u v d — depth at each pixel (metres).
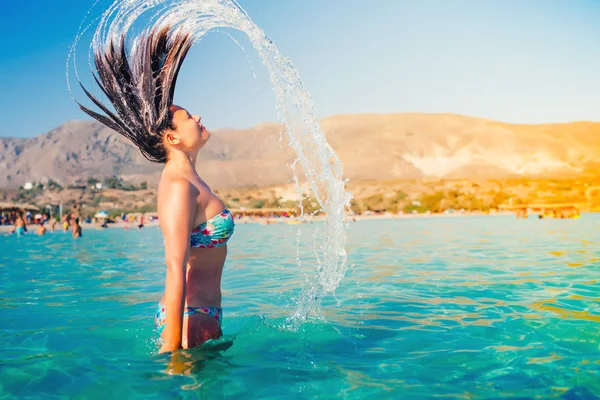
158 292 5.51
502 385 2.37
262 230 23.89
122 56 2.97
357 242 13.59
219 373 2.55
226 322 3.73
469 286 5.52
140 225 33.19
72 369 2.64
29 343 3.23
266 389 2.32
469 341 3.18
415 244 12.66
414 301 4.62
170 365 2.68
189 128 3.04
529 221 28.05
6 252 12.46
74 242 17.39
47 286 6.05
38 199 65.75
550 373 2.54
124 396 2.25
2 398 2.24
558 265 7.43
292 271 7.18
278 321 3.76
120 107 3.00
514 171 105.38
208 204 2.98
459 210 51.88
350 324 3.67
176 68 3.04
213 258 3.08
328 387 2.35
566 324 3.61
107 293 5.46
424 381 2.43
